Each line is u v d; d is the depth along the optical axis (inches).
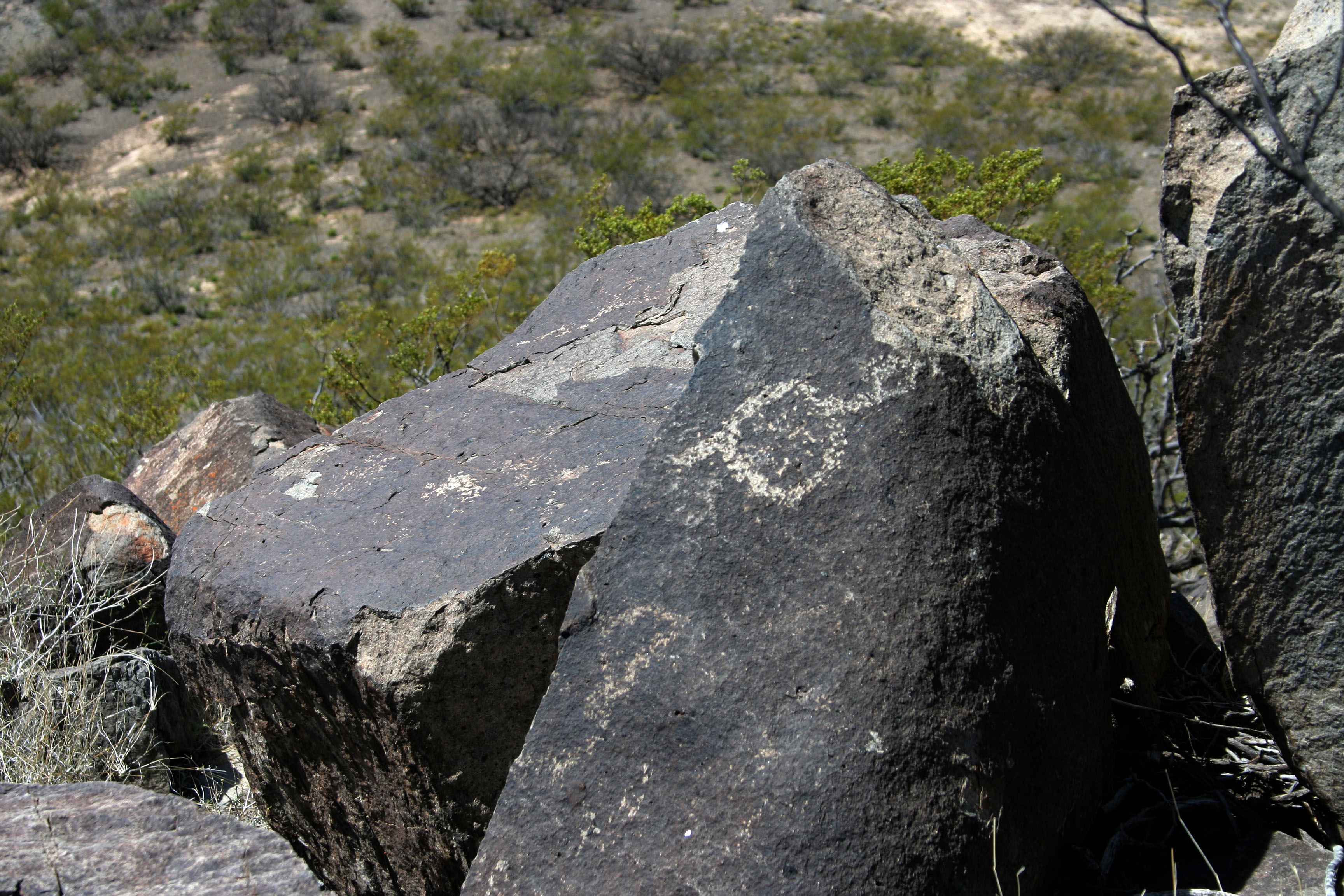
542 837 78.4
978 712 76.5
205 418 210.4
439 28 1643.7
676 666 79.4
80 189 1243.8
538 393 124.2
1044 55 1476.4
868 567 79.0
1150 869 93.3
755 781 74.0
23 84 1508.4
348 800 112.0
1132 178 1092.5
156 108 1428.4
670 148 1200.8
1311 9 86.2
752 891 70.9
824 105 1344.7
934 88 1411.2
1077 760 84.4
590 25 1644.9
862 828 71.5
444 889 107.0
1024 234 284.7
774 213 94.2
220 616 107.2
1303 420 87.4
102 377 688.4
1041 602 84.1
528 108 1331.2
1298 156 62.3
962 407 84.7
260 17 1601.9
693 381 89.4
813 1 1760.6
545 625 96.3
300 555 105.9
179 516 193.9
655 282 142.4
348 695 98.7
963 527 80.7
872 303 87.4
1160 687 115.7
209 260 1042.7
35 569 166.1
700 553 82.3
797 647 77.5
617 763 78.4
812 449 83.6
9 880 82.1
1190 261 89.6
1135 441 113.5
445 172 1156.5
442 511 105.4
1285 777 103.7
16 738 135.3
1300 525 90.0
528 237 1016.9
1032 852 79.1
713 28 1643.7
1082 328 106.8
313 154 1275.8
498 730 98.3
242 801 143.0
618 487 99.8
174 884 82.9
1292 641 93.7
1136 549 106.9
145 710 153.2
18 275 1032.8
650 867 74.2
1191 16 1589.6
